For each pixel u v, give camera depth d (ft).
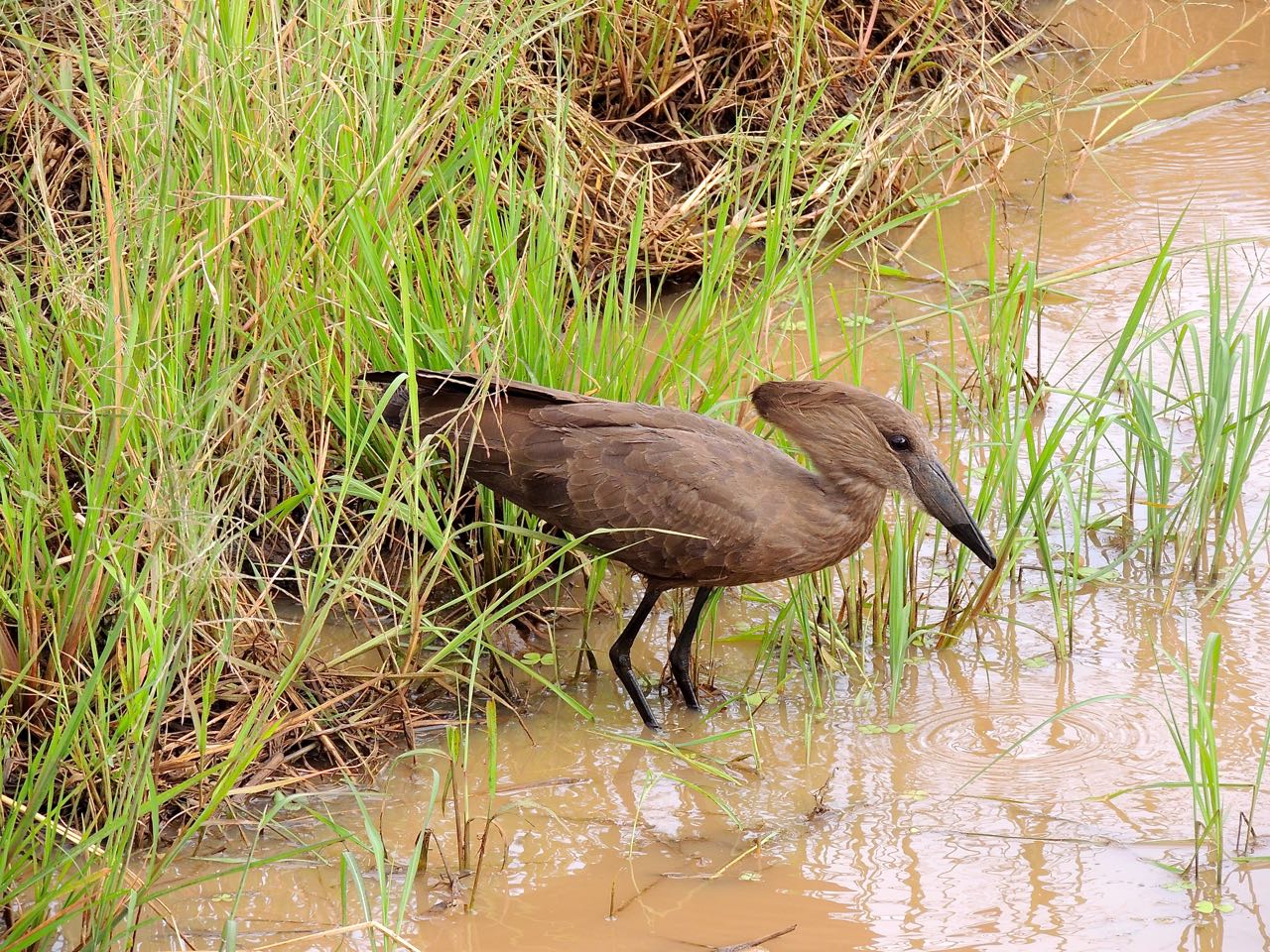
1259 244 52.24
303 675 32.96
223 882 28.04
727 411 40.73
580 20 50.96
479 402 32.86
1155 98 65.10
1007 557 36.99
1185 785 28.68
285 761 31.09
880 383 46.06
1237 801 30.27
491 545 36.29
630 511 33.19
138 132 33.42
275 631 32.91
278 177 34.86
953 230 55.11
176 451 30.55
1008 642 36.55
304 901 27.61
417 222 38.75
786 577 34.58
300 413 36.22
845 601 36.50
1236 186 56.95
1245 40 70.38
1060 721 33.22
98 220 33.12
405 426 33.47
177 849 26.48
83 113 36.14
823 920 27.07
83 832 26.71
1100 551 39.75
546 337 37.37
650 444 33.42
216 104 32.96
